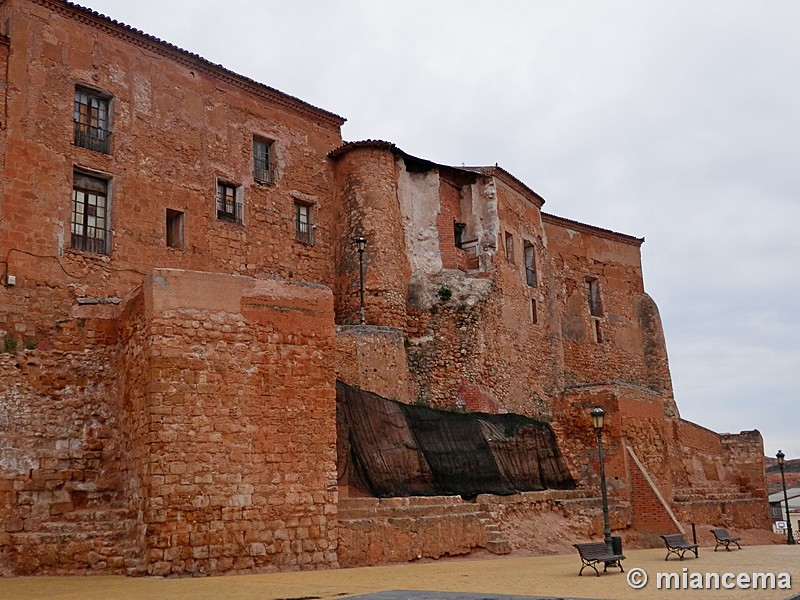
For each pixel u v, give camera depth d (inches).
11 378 673.0
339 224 1069.8
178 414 584.7
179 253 898.7
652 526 943.7
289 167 1042.1
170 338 595.5
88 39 858.8
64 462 668.1
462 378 1045.2
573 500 917.8
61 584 524.1
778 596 430.0
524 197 1280.8
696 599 418.3
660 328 1592.0
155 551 554.6
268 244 996.6
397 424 783.1
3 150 767.1
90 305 721.6
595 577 542.3
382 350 935.7
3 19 808.3
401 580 519.8
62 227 797.9
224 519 584.1
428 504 739.4
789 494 1902.1
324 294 675.4
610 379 1491.1
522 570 595.8
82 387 694.5
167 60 931.3
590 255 1531.7
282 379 635.5
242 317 627.2
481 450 853.2
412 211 1115.9
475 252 1147.3
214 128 965.2
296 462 627.2
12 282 745.6
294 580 522.6
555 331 1299.2
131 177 868.6
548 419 1195.3
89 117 856.3
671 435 1273.4
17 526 634.8
